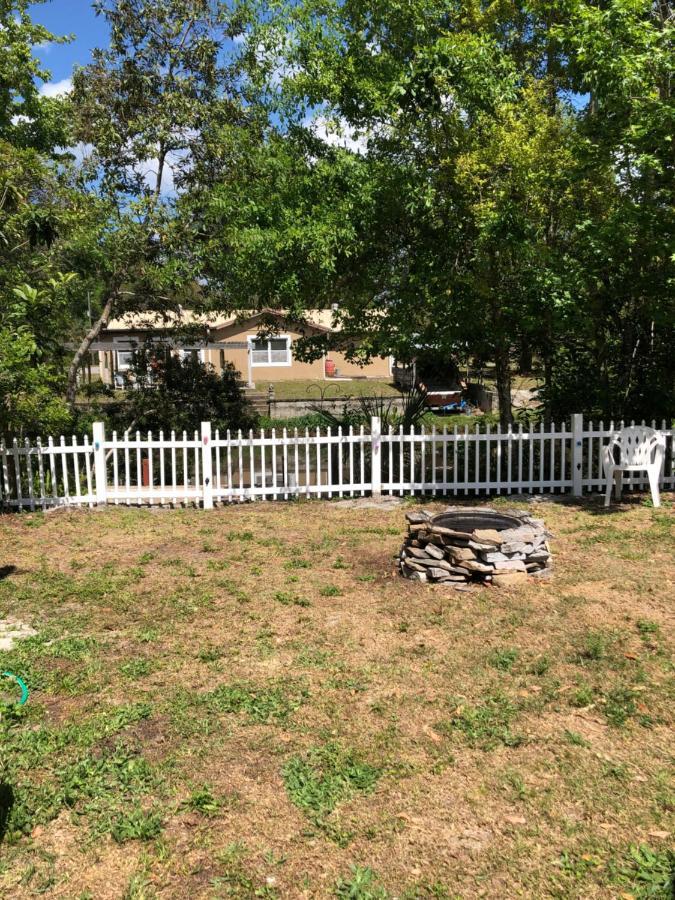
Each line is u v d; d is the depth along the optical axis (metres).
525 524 6.98
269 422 20.80
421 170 10.81
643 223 9.79
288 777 3.69
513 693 4.52
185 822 3.38
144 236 13.97
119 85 14.46
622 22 9.06
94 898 2.94
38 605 6.23
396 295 11.55
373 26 11.15
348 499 10.66
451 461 12.79
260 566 7.33
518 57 13.34
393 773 3.71
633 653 5.04
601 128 10.10
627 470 10.20
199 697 4.49
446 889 2.95
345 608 6.06
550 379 12.83
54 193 13.69
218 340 33.69
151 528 9.06
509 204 9.80
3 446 10.11
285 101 11.62
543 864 3.08
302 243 10.05
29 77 14.37
